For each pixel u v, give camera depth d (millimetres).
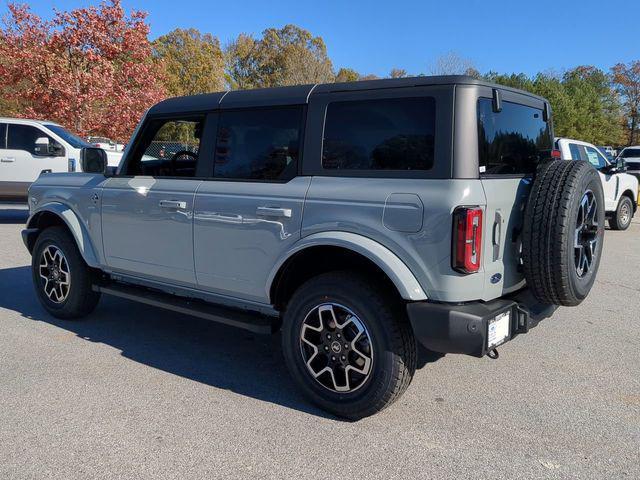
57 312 5391
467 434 3334
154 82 17859
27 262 8086
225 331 5258
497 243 3256
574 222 3244
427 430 3377
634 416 3582
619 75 63219
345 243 3299
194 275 4203
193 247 4156
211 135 4137
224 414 3564
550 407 3699
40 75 16641
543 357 4617
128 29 16922
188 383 4039
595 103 48031
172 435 3285
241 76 54906
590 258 3686
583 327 5438
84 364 4355
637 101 63156
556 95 42688
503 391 3943
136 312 5805
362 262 3523
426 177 3146
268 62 53250
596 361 4539
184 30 46656
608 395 3896
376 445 3197
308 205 3514
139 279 4711
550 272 3240
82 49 16609
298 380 3654
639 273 7996
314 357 3582
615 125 55312
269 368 4363
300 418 3525
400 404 3725
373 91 3383
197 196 4090
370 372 3346
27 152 11477
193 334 5148
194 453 3094
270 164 3811
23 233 5613
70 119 16500
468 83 3158
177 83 42438
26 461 2990
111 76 16891
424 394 3883
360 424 3451
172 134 4684
